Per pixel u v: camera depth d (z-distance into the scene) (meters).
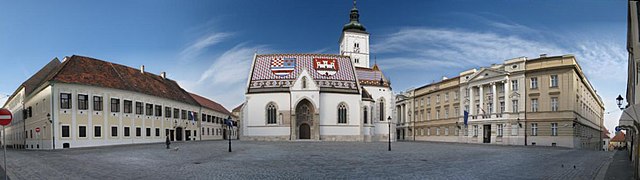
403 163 23.36
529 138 57.12
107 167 20.30
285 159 26.00
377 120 77.50
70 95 44.62
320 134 69.12
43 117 45.19
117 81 52.06
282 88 69.69
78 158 25.97
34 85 55.34
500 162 24.20
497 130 61.00
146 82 60.59
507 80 59.88
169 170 19.06
